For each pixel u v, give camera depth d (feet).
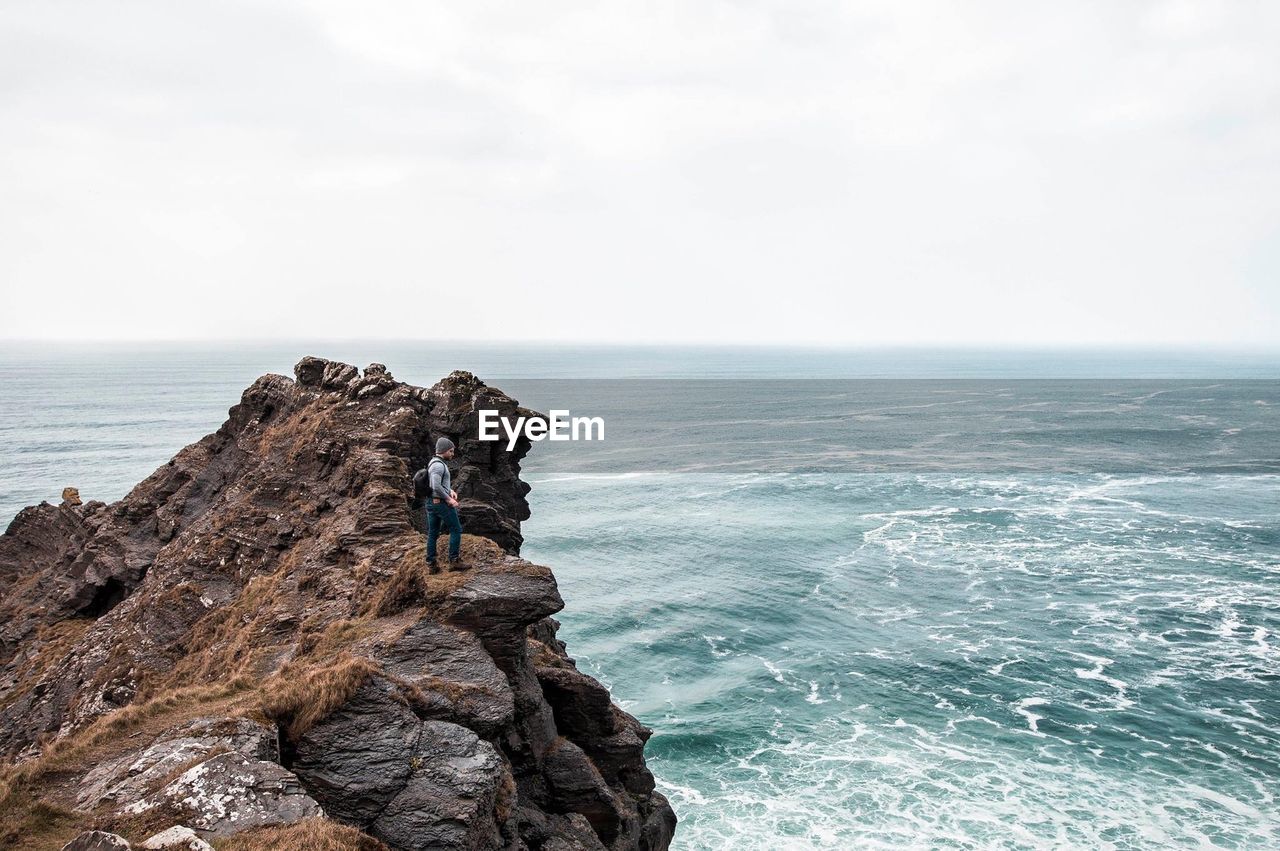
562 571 254.68
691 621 205.87
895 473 452.35
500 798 49.34
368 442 104.58
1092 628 195.00
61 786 42.27
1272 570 242.99
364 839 36.86
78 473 484.74
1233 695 157.79
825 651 184.85
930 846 112.98
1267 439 592.60
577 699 68.69
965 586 230.48
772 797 126.31
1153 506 347.97
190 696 53.57
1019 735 143.84
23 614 120.47
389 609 63.05
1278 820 117.39
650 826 71.92
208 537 101.96
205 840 35.01
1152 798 123.24
